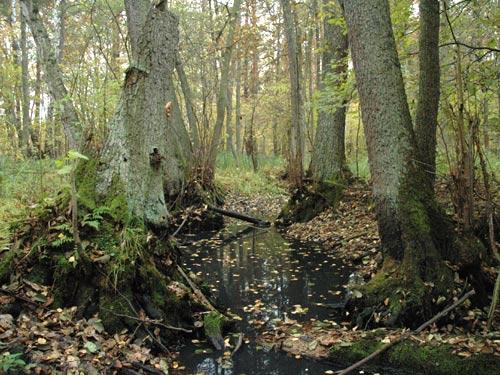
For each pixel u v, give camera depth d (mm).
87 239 4707
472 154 5441
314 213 10992
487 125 8281
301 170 11594
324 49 10930
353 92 9414
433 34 7086
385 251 5477
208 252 8789
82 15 15656
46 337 3770
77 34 16406
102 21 12609
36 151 10742
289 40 11805
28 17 8391
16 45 17672
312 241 9625
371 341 4391
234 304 5930
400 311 4789
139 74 5047
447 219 5383
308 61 20312
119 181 5000
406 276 5008
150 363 3992
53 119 10391
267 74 27875
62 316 4152
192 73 18734
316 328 5008
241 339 4660
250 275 7262
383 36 5363
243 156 22391
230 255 8562
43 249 4637
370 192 10578
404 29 8625
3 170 9898
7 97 12523
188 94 13445
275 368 4176
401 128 5383
